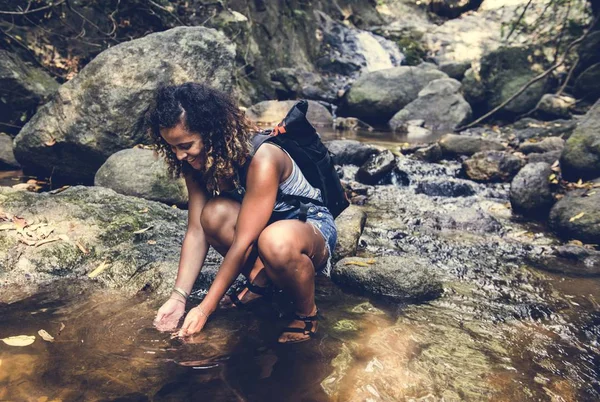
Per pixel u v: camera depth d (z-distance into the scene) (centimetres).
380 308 272
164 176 402
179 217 353
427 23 1363
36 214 319
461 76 1045
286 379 201
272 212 238
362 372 209
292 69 1012
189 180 246
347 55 1151
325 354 221
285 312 257
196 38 507
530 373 218
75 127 461
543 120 935
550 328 260
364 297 285
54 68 671
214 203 241
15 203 324
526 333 254
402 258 308
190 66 498
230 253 226
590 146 481
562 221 409
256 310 258
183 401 185
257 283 261
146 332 232
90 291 273
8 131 583
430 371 214
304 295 235
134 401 184
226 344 225
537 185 457
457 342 240
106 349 217
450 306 279
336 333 241
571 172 491
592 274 333
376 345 231
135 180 398
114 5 730
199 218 249
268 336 234
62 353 213
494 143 637
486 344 240
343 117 988
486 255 361
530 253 368
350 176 557
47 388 189
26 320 240
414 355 226
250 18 970
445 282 312
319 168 245
